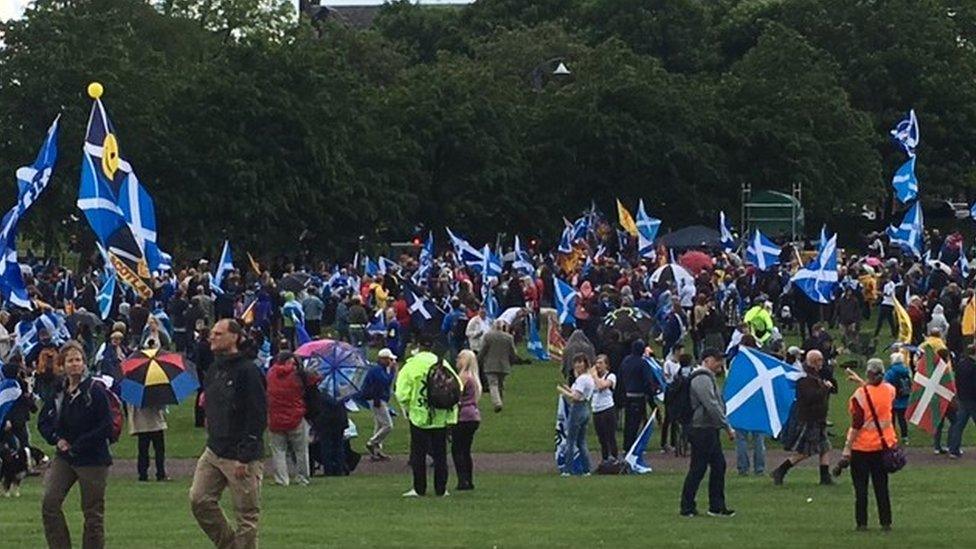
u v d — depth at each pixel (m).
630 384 37.00
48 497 20.34
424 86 96.56
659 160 99.12
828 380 39.03
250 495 19.77
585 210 97.69
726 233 83.81
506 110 97.44
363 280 68.00
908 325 49.47
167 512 27.94
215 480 19.81
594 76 103.50
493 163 96.38
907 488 32.66
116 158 41.38
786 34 113.12
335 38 139.12
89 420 20.30
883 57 123.69
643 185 99.62
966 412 38.81
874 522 27.05
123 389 33.66
